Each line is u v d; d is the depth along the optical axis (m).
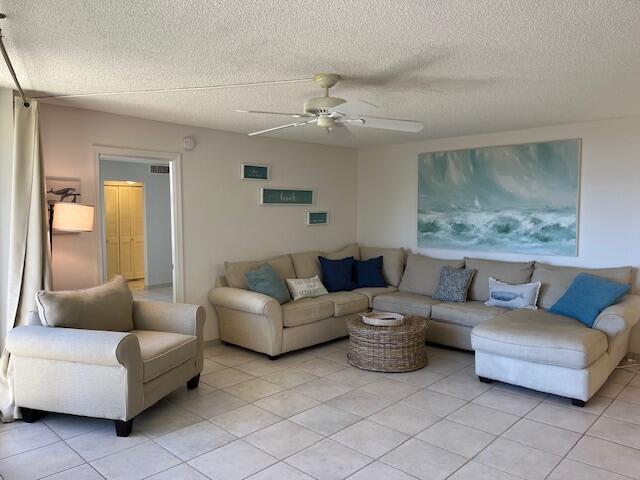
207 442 2.93
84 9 2.04
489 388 3.81
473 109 4.05
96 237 4.08
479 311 4.56
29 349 3.04
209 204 4.94
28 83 3.20
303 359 4.55
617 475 2.54
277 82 3.18
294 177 5.79
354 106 2.91
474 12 2.07
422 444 2.89
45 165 3.77
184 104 3.82
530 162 5.00
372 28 2.25
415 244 6.03
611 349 3.80
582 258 4.73
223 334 4.91
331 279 5.55
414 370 4.22
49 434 3.03
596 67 2.87
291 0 1.95
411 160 6.01
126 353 2.89
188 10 2.05
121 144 4.23
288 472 2.58
